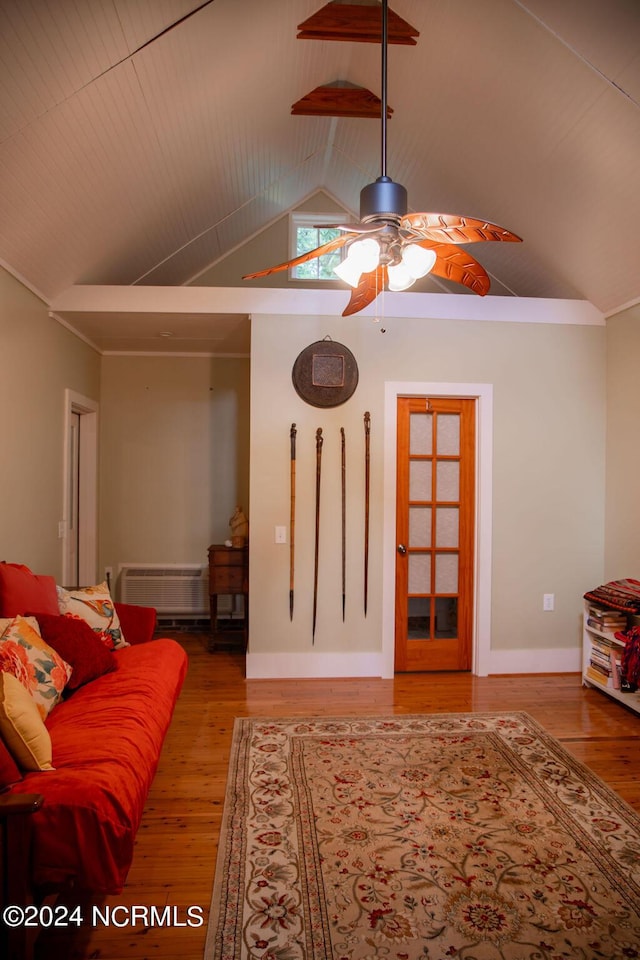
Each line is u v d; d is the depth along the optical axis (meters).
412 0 2.71
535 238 3.75
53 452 3.78
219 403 5.09
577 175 3.06
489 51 2.74
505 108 2.98
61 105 2.37
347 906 1.80
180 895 1.87
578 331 4.07
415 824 2.24
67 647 2.49
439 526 4.09
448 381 3.98
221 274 4.88
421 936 1.68
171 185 3.48
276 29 2.77
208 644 4.55
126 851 1.61
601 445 4.10
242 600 5.04
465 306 3.97
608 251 3.45
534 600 4.08
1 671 1.80
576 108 2.71
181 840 2.15
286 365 3.88
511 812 2.33
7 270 3.05
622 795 2.47
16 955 1.45
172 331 4.29
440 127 3.42
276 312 3.85
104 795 1.61
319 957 1.61
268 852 2.06
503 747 2.91
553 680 3.95
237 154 3.66
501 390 4.03
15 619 2.32
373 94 3.50
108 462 5.00
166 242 4.11
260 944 1.65
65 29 2.07
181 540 5.06
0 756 1.61
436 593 4.09
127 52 2.34
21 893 1.47
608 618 3.60
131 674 2.60
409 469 4.05
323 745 2.91
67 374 4.06
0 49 1.99
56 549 3.82
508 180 3.45
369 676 3.94
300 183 4.63
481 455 4.03
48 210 2.88
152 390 5.04
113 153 2.85
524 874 1.95
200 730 3.09
